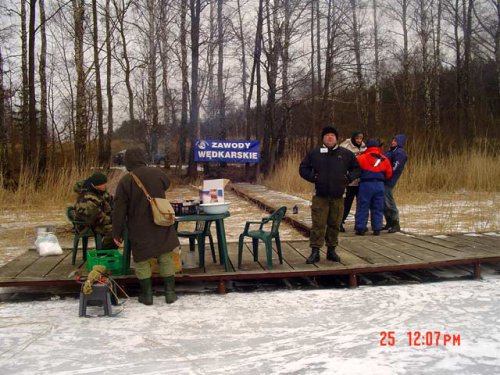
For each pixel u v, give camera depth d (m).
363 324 4.64
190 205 5.96
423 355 3.93
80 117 16.38
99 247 6.19
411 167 15.67
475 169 15.31
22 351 4.10
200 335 4.41
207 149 20.14
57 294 5.82
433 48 29.92
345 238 7.88
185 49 22.33
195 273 5.74
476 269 6.27
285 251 6.99
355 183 8.39
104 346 4.18
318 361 3.85
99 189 6.24
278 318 4.83
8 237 9.00
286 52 22.66
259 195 15.19
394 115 26.97
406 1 29.75
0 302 5.50
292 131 27.59
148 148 28.28
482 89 31.72
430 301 5.29
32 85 16.06
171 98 27.98
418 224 9.57
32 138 16.09
